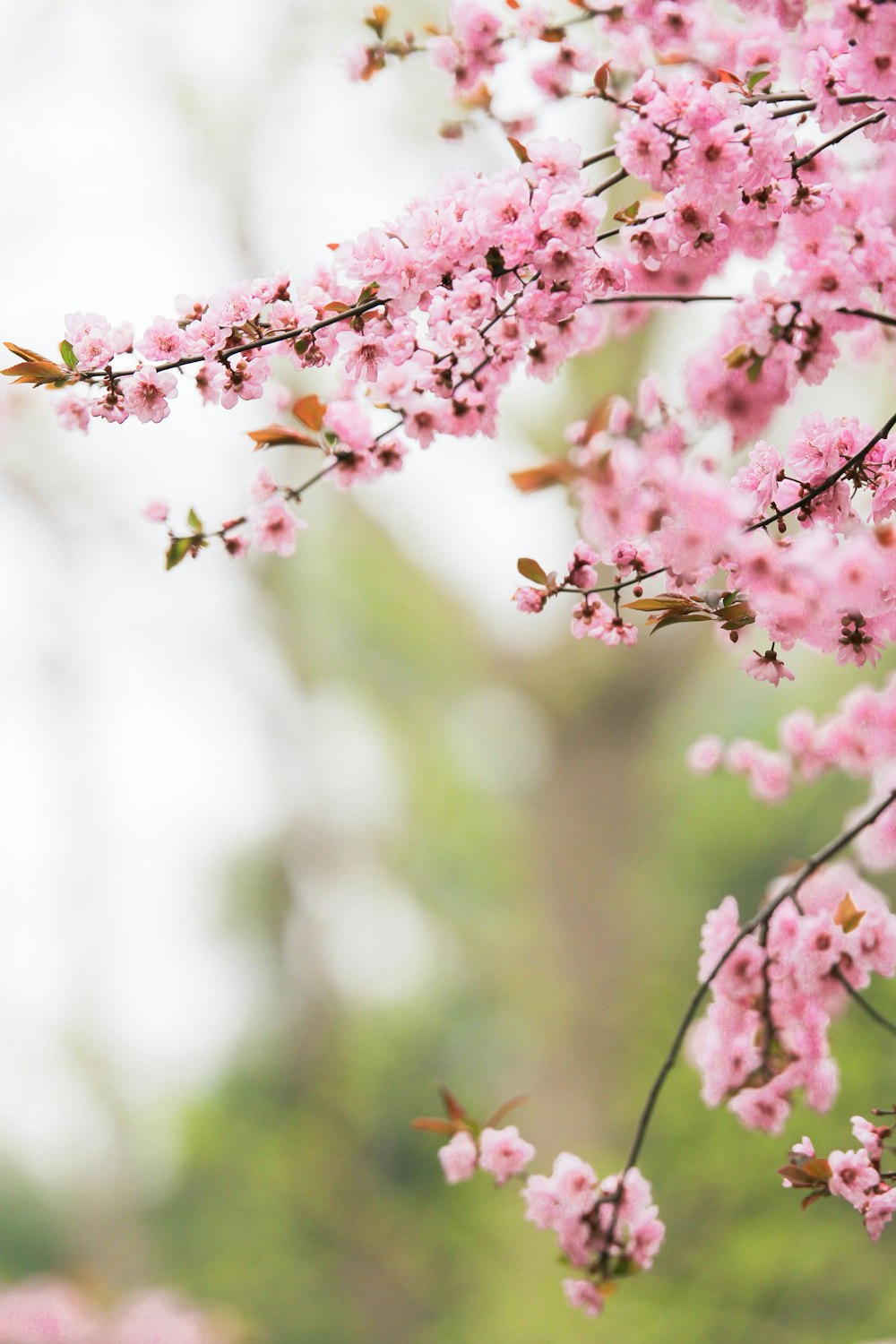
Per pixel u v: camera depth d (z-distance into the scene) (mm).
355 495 10141
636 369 7367
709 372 2275
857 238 1751
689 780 10633
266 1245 11445
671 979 8516
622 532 2234
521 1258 7941
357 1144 12188
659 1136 7078
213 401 1655
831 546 1530
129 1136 12711
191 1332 6082
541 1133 10008
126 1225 12352
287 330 1667
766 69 1955
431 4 8008
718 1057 2230
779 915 2221
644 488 2213
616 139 1702
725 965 2193
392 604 11078
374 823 12898
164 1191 12922
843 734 2955
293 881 12750
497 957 11859
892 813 2514
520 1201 8148
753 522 1663
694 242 1751
